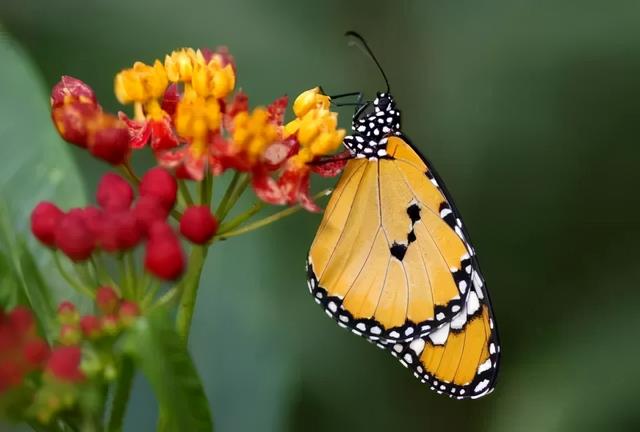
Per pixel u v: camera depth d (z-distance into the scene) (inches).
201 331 16.8
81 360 15.3
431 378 17.4
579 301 18.9
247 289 16.9
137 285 15.5
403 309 17.3
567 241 19.0
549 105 19.0
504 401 18.6
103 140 15.9
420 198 17.2
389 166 17.1
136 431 16.6
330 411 18.3
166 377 15.1
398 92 18.8
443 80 18.9
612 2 18.7
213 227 15.7
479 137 18.9
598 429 18.3
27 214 16.4
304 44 18.6
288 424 16.8
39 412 15.1
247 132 15.9
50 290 16.0
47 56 18.4
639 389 18.4
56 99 16.0
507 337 18.9
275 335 16.9
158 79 16.1
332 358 18.3
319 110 16.2
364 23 18.7
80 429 15.3
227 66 16.0
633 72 18.9
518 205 19.1
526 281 19.0
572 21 18.8
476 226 19.1
